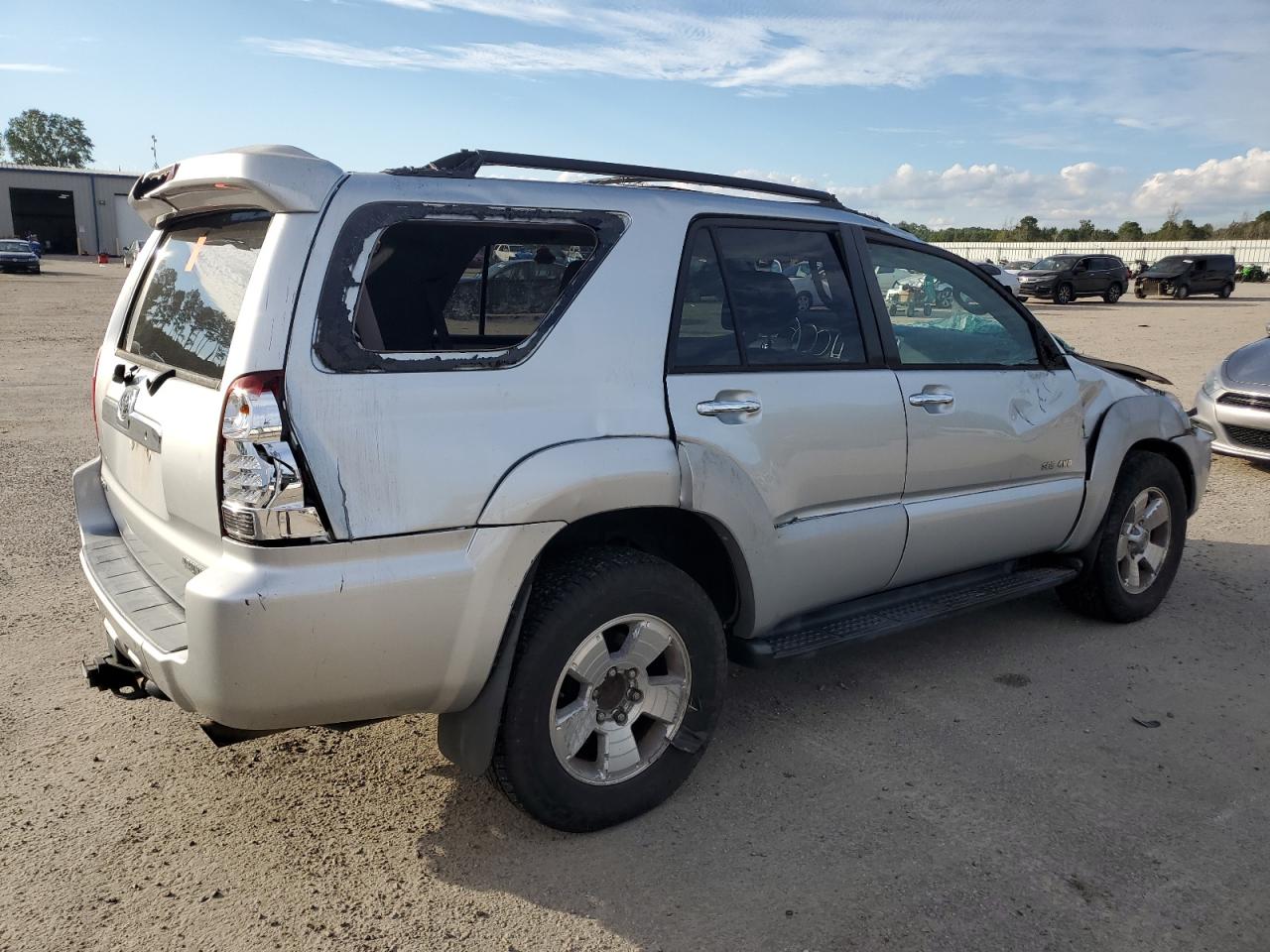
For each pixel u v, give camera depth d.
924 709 3.85
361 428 2.45
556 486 2.68
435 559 2.53
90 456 7.93
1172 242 63.31
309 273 2.44
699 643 3.08
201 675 2.38
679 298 3.07
